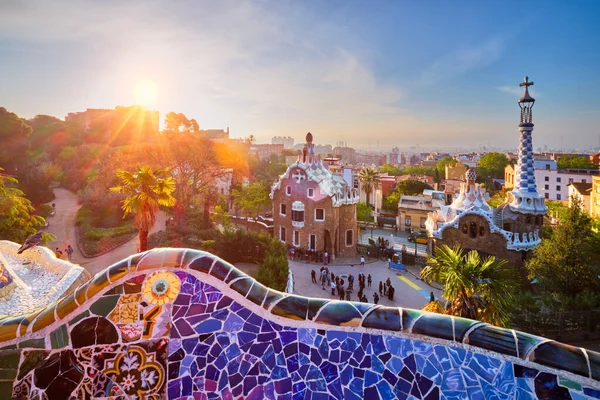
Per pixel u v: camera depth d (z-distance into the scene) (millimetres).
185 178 49531
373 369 3680
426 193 72500
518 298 24359
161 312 3949
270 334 3900
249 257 36500
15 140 68938
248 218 62469
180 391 3857
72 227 49344
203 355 3904
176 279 4000
